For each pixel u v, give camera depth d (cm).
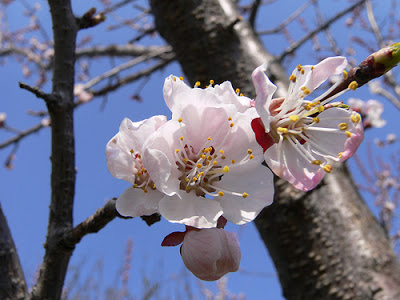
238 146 12
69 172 16
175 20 28
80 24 18
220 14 28
